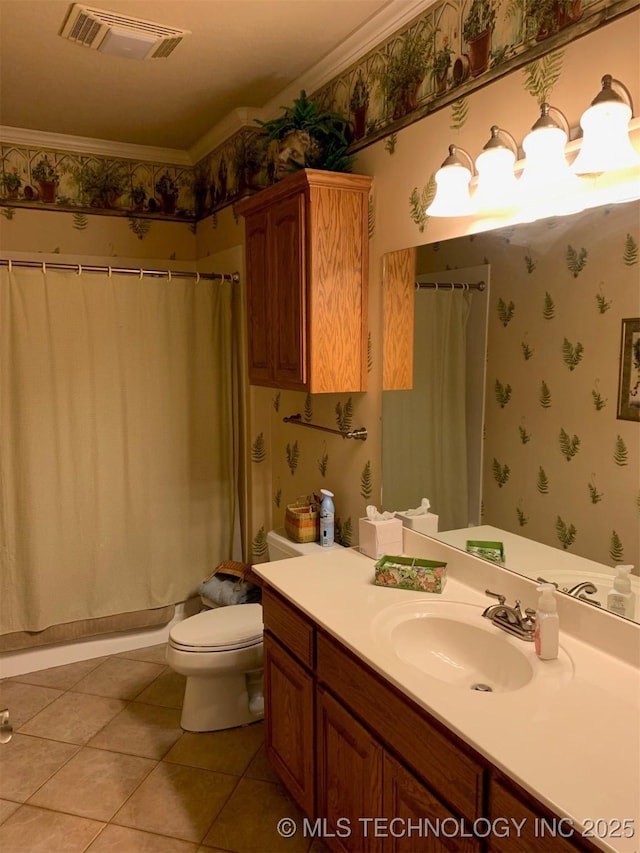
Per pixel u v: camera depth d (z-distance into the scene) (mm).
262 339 2660
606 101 1335
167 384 3100
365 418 2455
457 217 1928
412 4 2031
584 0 1505
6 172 3311
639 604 1442
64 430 2881
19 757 2367
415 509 2195
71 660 3082
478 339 1877
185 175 3742
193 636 2445
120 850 1928
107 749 2416
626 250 1439
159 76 2633
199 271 3742
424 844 1370
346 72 2439
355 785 1640
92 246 3543
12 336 2750
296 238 2293
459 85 1901
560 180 1546
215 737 2492
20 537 2863
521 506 1764
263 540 3332
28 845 1947
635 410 1442
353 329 2354
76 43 2334
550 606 1467
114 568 3068
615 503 1500
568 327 1594
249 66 2537
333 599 1860
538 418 1697
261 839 1971
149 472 3094
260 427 3256
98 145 3469
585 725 1223
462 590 1921
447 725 1247
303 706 1886
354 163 2402
